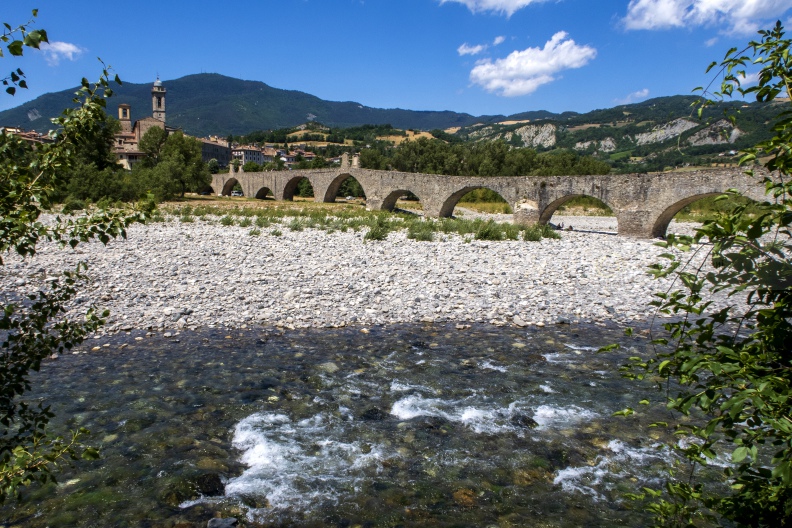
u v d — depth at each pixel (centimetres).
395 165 9325
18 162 342
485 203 6588
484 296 1488
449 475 615
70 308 1248
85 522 517
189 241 2331
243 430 711
